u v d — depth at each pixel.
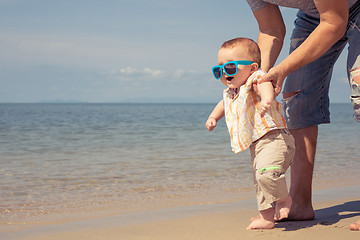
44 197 4.14
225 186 4.71
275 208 2.28
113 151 9.12
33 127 21.77
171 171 5.95
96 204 3.77
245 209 3.38
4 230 2.73
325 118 2.68
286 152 2.18
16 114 51.28
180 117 41.91
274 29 2.63
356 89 2.28
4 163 7.07
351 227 2.19
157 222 2.80
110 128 20.59
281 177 2.11
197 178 5.30
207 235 2.29
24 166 6.67
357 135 13.78
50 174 5.76
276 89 2.14
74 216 3.25
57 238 2.43
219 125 24.33
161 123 27.22
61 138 13.57
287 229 2.28
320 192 4.19
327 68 2.62
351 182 4.94
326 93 2.72
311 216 2.61
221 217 2.90
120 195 4.22
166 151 8.98
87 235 2.48
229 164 6.66
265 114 2.19
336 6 2.00
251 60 2.27
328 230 2.20
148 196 4.15
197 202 3.80
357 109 2.31
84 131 17.89
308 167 2.64
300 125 2.69
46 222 3.02
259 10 2.60
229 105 2.34
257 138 2.19
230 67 2.26
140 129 19.45
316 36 2.08
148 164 6.77
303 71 2.63
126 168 6.32
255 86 2.20
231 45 2.29
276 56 2.59
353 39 2.34
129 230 2.56
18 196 4.20
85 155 8.33
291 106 2.71
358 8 2.27
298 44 2.71
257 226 2.32
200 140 12.28
